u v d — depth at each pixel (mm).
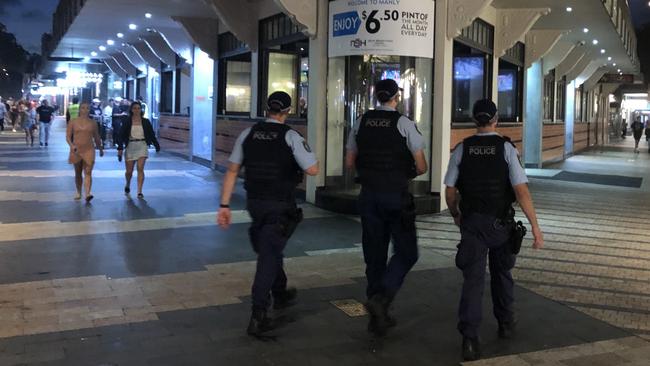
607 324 5023
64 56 29234
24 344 4301
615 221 9859
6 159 17422
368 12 9430
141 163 10930
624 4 19094
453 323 4973
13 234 7797
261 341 4496
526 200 4297
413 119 9969
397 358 4273
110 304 5195
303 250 7316
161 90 22078
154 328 4676
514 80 15992
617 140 45188
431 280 6156
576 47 20328
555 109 21750
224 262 6641
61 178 13312
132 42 22172
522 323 5027
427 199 9812
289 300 5320
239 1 12594
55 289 5578
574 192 13492
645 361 4285
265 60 12719
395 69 10031
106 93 37375
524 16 12852
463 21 9641
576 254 7500
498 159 4293
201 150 17516
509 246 4445
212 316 4969
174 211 9625
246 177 4699
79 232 7984
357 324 4910
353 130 5039
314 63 10195
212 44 15297
